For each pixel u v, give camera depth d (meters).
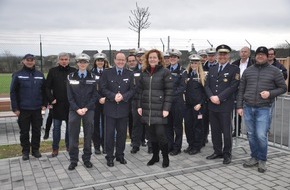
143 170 5.31
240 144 6.79
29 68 5.82
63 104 5.97
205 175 5.04
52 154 6.12
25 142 5.95
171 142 6.20
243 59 7.11
